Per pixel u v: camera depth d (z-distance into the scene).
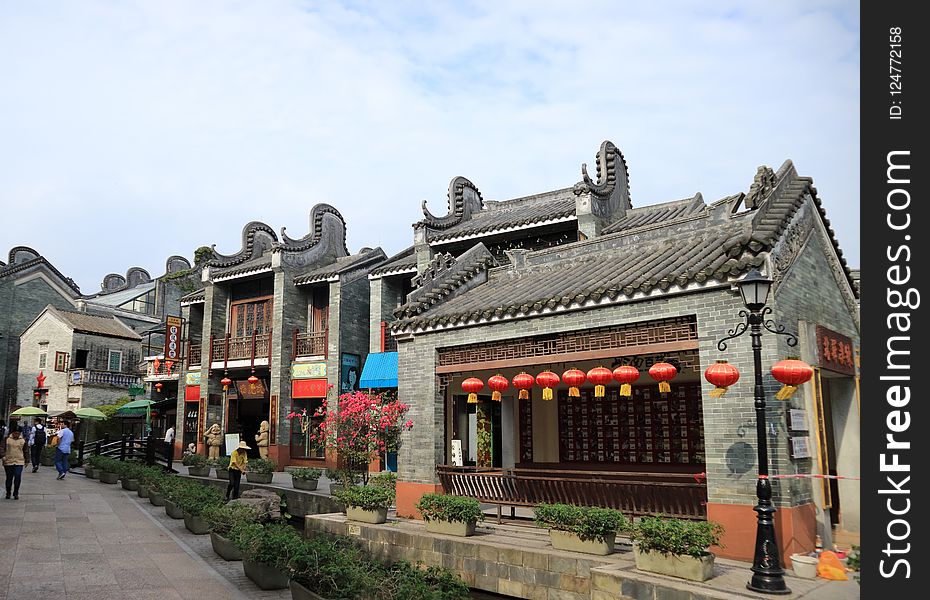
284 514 15.81
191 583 8.70
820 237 10.79
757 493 7.25
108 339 36.09
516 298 11.82
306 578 7.53
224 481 18.69
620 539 9.74
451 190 22.73
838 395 10.65
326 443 17.52
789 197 9.97
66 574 8.96
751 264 8.38
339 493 12.26
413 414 12.53
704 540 7.36
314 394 23.16
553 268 13.69
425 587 6.88
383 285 22.27
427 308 13.09
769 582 6.88
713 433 8.62
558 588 8.56
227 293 26.86
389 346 21.94
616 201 19.84
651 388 13.55
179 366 28.92
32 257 39.41
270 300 25.66
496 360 11.43
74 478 21.94
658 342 9.43
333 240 26.62
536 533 10.30
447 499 10.33
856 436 10.33
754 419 8.29
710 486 8.56
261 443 23.28
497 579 9.23
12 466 16.08
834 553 7.94
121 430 33.91
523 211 21.73
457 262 14.67
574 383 10.20
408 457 12.48
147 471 18.08
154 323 42.69
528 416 14.97
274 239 28.81
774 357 8.33
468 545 9.66
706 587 7.10
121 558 10.06
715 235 11.21
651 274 9.99
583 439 14.20
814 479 8.71
